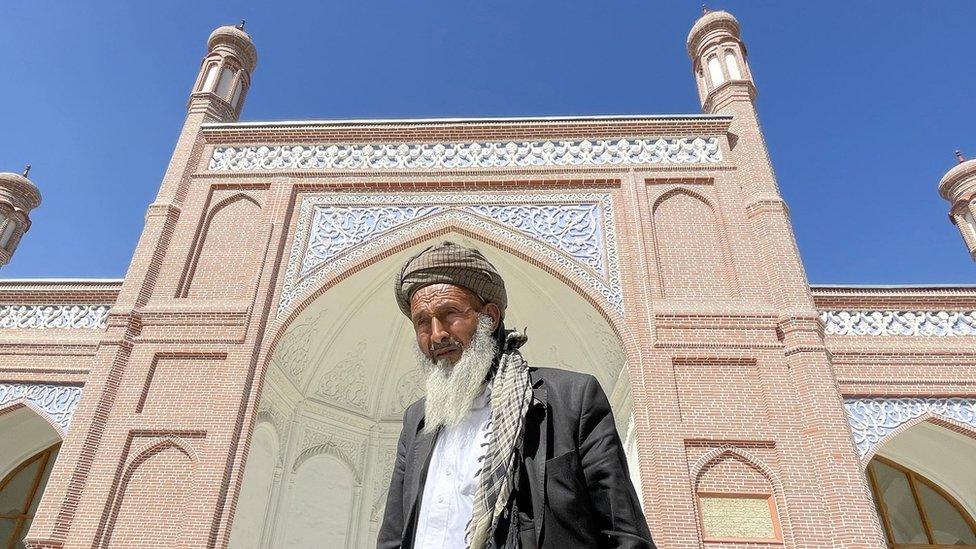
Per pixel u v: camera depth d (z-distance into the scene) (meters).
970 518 9.55
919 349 8.03
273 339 7.93
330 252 8.64
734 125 9.61
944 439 8.91
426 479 1.54
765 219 8.50
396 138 9.61
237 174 9.35
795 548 6.37
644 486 6.75
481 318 1.62
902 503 9.77
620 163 9.19
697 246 8.46
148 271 8.41
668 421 7.07
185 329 7.96
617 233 8.55
